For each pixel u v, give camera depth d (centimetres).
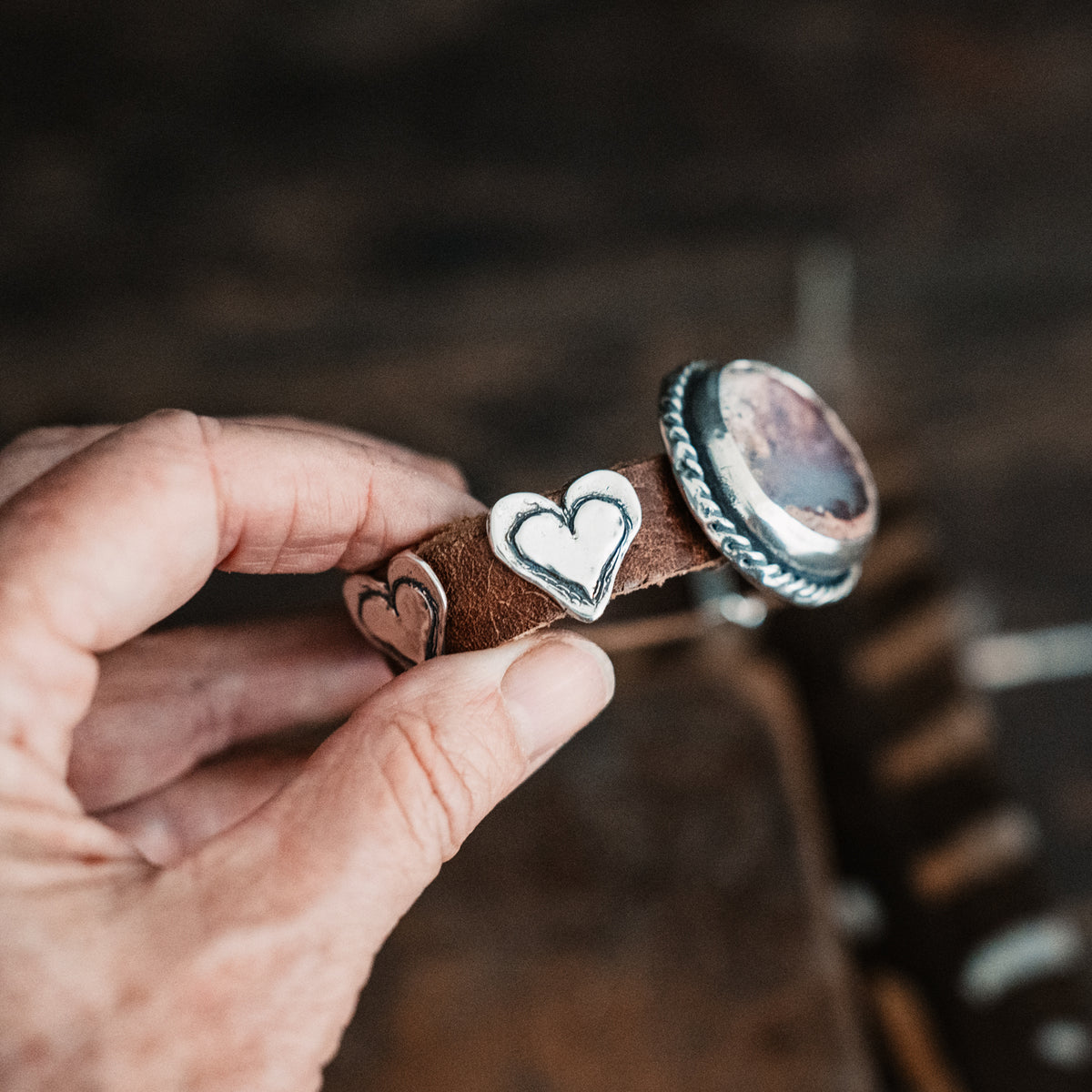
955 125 46
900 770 30
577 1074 20
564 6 48
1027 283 42
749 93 47
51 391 40
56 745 14
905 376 40
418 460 19
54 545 14
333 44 48
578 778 23
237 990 13
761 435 16
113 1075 13
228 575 32
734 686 24
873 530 17
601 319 41
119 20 48
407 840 14
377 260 43
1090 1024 26
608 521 15
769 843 22
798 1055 20
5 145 45
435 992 21
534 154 45
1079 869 32
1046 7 48
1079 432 38
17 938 13
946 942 27
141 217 44
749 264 43
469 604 16
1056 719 34
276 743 20
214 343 41
